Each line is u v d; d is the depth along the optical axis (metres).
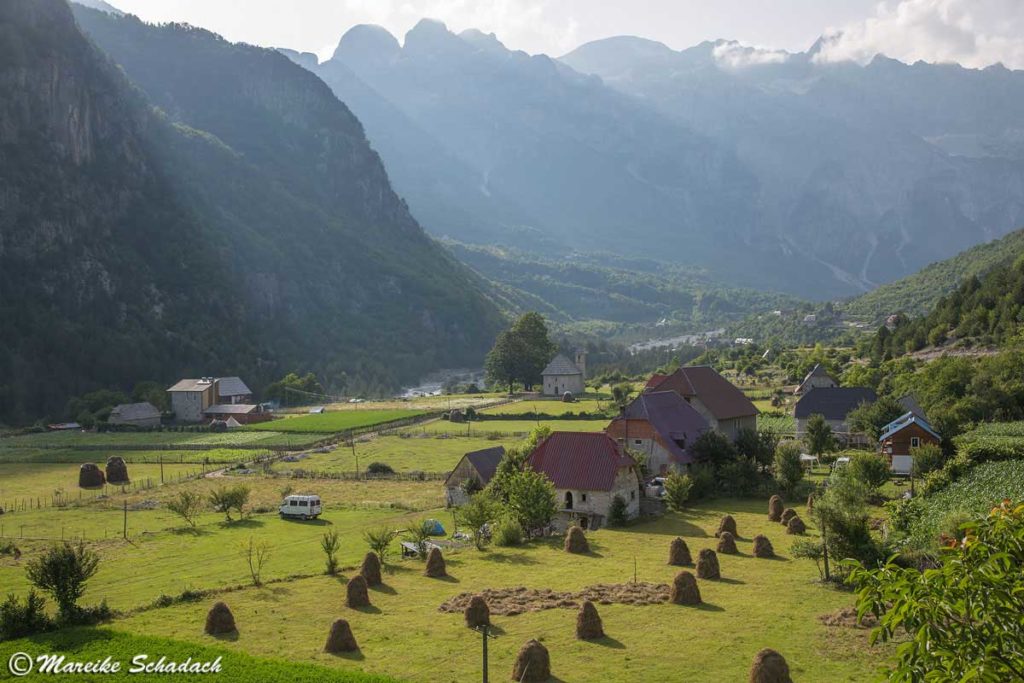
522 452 101.75
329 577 70.50
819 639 52.31
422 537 78.19
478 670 48.12
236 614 59.97
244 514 103.62
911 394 147.88
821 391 151.38
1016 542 23.31
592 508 90.88
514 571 70.31
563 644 52.19
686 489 96.69
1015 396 136.62
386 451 153.38
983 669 21.64
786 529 84.12
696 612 58.06
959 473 92.81
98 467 143.62
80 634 54.41
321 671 46.81
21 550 86.00
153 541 88.81
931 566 59.34
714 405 130.38
